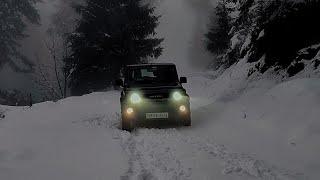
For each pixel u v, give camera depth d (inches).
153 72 471.5
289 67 511.8
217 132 383.6
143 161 272.1
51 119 513.3
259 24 548.1
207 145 326.0
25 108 733.9
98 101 789.9
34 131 391.2
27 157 278.5
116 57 1272.1
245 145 321.7
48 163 263.0
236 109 453.1
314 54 487.8
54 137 354.9
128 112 409.7
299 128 321.1
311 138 297.0
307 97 365.4
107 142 338.0
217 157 282.5
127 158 279.3
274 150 296.4
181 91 421.7
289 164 262.1
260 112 402.3
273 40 553.0
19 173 237.9
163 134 381.4
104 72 1291.8
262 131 352.8
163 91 417.4
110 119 505.0
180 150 307.0
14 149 301.6
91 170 246.8
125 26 1266.0
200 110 522.9
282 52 545.6
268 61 578.6
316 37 514.3
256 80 575.2
